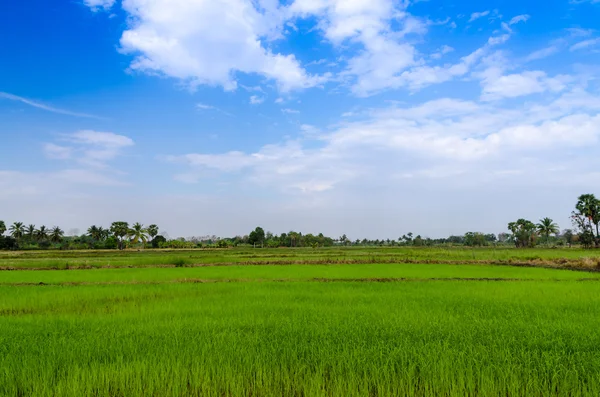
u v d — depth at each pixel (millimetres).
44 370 6016
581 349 6801
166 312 10797
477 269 26656
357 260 36344
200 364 6199
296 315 9961
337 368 6008
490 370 5766
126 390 5598
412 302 11977
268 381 5691
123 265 32969
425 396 5391
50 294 14789
